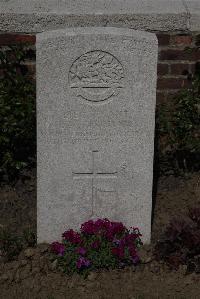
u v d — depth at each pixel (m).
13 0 2.90
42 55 2.14
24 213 2.54
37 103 2.20
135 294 2.21
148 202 2.35
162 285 2.24
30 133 2.70
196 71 2.83
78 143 2.26
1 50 2.79
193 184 2.70
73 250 2.29
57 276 2.27
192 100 2.73
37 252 2.34
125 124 2.24
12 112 2.66
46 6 2.84
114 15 2.75
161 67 2.83
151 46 2.15
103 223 2.31
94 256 2.28
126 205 2.35
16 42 2.79
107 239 2.30
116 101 2.21
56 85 2.18
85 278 2.26
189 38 2.81
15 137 2.67
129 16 2.76
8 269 2.29
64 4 2.86
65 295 2.21
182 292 2.22
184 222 2.35
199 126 2.74
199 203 2.60
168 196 2.64
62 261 2.29
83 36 2.13
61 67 2.16
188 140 2.73
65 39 2.13
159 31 2.79
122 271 2.29
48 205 2.33
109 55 2.15
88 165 2.29
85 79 2.18
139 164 2.29
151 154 2.28
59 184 2.30
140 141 2.26
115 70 2.17
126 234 2.34
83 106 2.21
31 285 2.24
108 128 2.24
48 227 2.37
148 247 2.38
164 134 2.75
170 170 2.78
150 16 2.77
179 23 2.79
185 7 2.85
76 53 2.15
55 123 2.22
